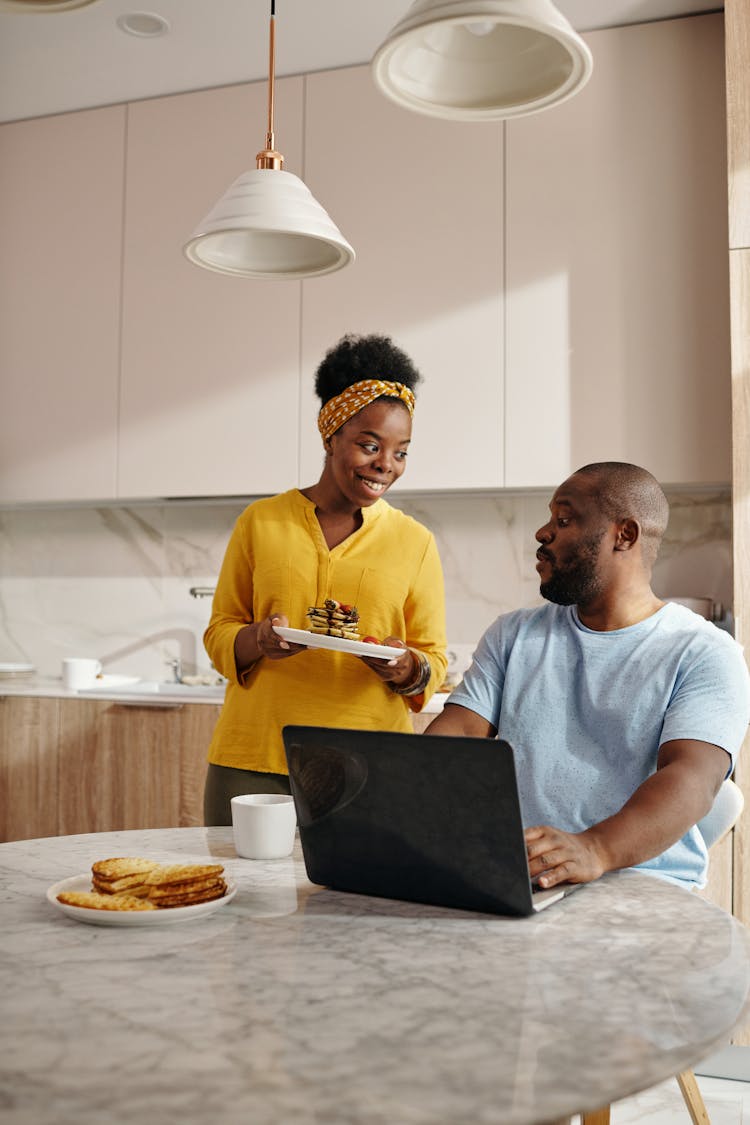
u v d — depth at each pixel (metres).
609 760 1.46
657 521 1.54
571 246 3.02
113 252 3.51
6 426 3.62
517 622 1.65
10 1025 0.76
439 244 3.15
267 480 3.31
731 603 3.14
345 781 1.13
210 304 3.39
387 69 1.49
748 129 2.62
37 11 1.45
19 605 3.98
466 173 3.13
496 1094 0.66
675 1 2.89
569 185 3.03
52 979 0.87
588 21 3.00
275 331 3.31
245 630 1.97
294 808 1.31
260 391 3.32
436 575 2.11
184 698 3.22
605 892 1.18
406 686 1.94
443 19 1.33
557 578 1.54
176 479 3.41
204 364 3.39
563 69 1.49
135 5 2.96
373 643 1.91
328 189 3.26
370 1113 0.63
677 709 1.40
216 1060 0.70
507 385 3.07
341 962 0.92
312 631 1.92
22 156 3.64
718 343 2.90
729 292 2.72
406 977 0.88
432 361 3.14
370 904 1.12
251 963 0.91
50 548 3.96
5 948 0.95
